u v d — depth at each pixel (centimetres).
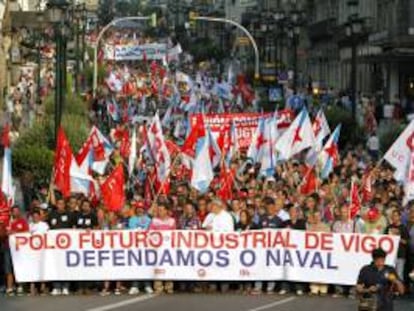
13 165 4297
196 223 3105
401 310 2819
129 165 4225
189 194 3394
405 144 3431
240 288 3100
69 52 11694
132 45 14125
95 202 3253
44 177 4288
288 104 7750
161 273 3052
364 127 6700
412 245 2977
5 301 2934
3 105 8712
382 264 2253
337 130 3888
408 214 3080
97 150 3844
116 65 14488
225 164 3706
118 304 2894
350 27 6544
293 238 3036
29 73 10700
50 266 3033
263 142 4084
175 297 3003
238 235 3045
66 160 3266
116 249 3042
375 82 11125
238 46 17400
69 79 9344
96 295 3031
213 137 4381
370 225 3048
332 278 3019
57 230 3033
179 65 17325
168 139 4706
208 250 3050
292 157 4425
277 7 15662
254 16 16700
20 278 3023
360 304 2255
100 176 3750
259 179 3916
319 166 3894
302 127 4028
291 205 3136
